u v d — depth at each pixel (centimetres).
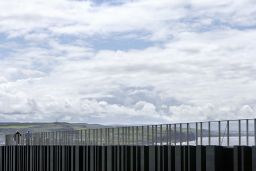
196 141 2953
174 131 3203
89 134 4762
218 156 1909
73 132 5200
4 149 7069
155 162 2456
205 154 2002
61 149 4456
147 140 3591
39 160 5303
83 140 4919
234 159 1855
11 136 8044
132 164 2783
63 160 4338
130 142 3881
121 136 4072
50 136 6044
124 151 2942
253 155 1753
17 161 6406
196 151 2047
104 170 3300
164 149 2348
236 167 1841
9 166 6738
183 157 2167
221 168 1912
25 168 5966
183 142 3094
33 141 6925
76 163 3922
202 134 2903
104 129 4391
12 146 6588
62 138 5575
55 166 4675
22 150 6144
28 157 5850
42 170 5194
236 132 2636
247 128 2566
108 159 3219
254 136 2511
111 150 3170
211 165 1912
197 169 2033
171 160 2283
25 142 7306
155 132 3469
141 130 3691
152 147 2484
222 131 2739
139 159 2698
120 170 3014
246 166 1817
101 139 4462
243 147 1823
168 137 3278
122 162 2956
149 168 2516
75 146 3988
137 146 2711
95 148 3494
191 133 3014
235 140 2638
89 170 3641
